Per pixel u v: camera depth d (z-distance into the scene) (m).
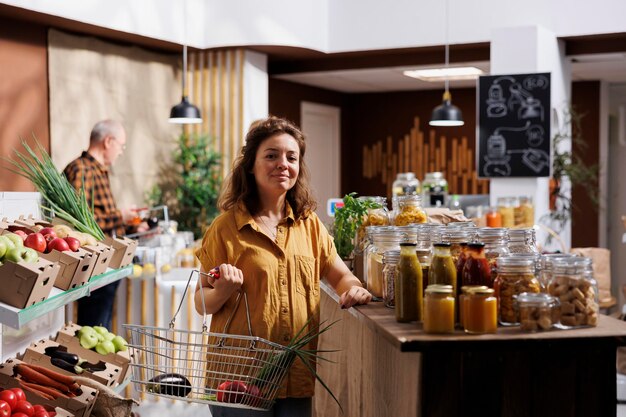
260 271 2.76
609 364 2.16
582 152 10.55
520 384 2.15
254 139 2.84
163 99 8.72
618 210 10.92
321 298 3.75
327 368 3.53
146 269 5.26
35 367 3.13
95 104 7.79
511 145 7.61
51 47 7.27
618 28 7.72
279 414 2.77
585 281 2.19
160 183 8.71
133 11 7.54
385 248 2.83
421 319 2.29
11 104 6.91
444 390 2.14
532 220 6.54
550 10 7.91
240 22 8.30
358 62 9.14
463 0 8.13
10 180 6.89
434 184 7.07
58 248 3.07
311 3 8.46
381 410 2.61
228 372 2.63
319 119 11.34
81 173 5.88
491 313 2.11
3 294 2.52
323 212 11.48
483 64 8.67
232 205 2.88
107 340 3.79
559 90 8.15
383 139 11.82
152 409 5.45
